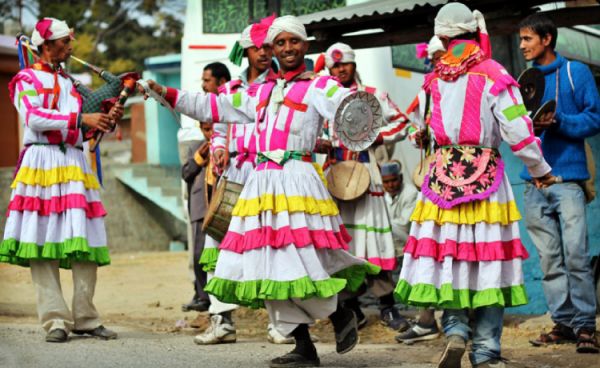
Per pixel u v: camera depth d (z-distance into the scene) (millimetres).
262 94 5602
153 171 20094
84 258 6629
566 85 6254
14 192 6605
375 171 7520
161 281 12719
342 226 5676
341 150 7477
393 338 7230
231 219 5555
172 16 19562
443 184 5035
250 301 5480
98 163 6980
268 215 5305
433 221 5035
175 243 20062
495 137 5062
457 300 4984
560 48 9297
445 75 5082
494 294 4902
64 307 6695
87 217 6723
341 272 5684
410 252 5125
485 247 4949
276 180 5395
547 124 5969
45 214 6617
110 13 19094
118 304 10117
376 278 7484
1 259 6605
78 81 6859
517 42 9367
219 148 6559
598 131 6164
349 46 8109
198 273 8977
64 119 6445
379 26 8219
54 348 6309
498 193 5004
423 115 5391
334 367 5594
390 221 7816
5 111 17203
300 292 5195
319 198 5473
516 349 6375
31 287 10836
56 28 6680
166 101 5586
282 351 6309
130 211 19672
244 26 12867
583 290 6121
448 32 5105
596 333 6531
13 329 7230
